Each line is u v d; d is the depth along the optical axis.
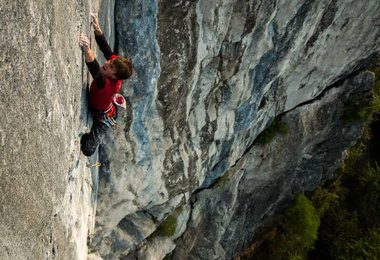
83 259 7.27
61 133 4.18
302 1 9.03
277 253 17.20
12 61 2.91
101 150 8.34
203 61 8.45
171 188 10.95
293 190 17.09
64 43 3.91
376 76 16.28
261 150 13.90
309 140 15.53
